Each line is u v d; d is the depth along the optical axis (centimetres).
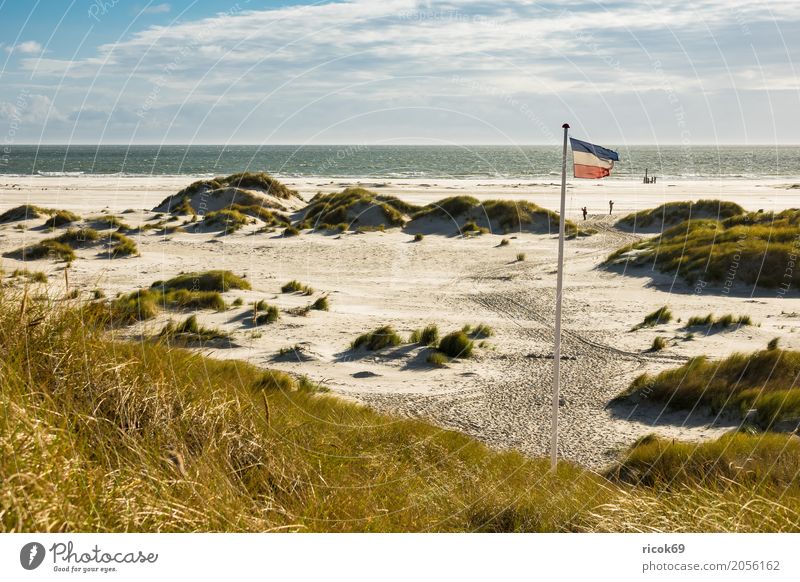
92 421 457
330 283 2572
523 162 14400
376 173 10612
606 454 1060
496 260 3092
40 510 358
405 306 2219
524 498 600
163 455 456
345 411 1018
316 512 481
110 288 2230
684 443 963
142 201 5434
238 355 1600
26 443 387
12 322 530
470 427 1189
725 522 506
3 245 3059
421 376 1520
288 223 4075
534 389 1416
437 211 3984
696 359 1399
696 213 3922
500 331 1917
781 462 805
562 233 1034
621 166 14425
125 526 379
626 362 1612
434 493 615
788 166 14650
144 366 586
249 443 539
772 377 1262
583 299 2316
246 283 2388
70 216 3609
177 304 2017
